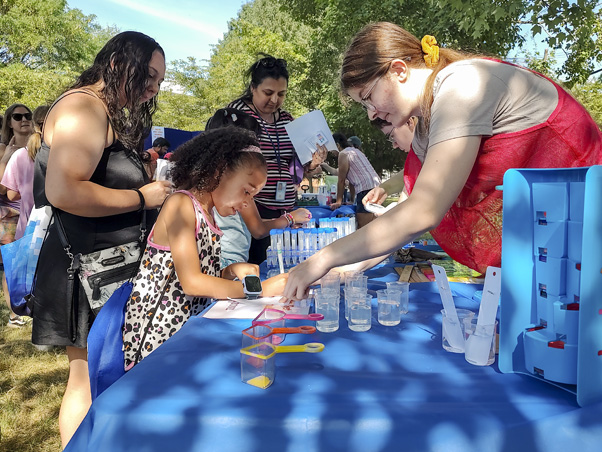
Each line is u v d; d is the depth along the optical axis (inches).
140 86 76.5
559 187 42.5
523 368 45.6
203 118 978.1
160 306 72.0
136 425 37.5
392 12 558.9
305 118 136.2
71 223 73.1
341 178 245.9
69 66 1101.1
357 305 59.1
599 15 437.7
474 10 317.4
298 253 99.2
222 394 40.9
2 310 197.0
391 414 37.3
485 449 35.7
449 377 44.8
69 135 68.2
